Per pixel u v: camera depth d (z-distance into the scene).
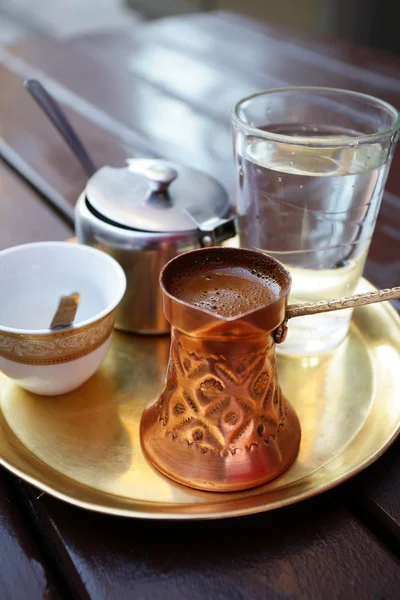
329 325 0.48
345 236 0.47
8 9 2.33
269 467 0.40
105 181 0.51
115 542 0.38
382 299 0.39
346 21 1.65
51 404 0.45
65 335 0.43
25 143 0.72
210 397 0.39
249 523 0.39
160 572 0.37
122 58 0.92
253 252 0.40
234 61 0.90
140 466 0.41
